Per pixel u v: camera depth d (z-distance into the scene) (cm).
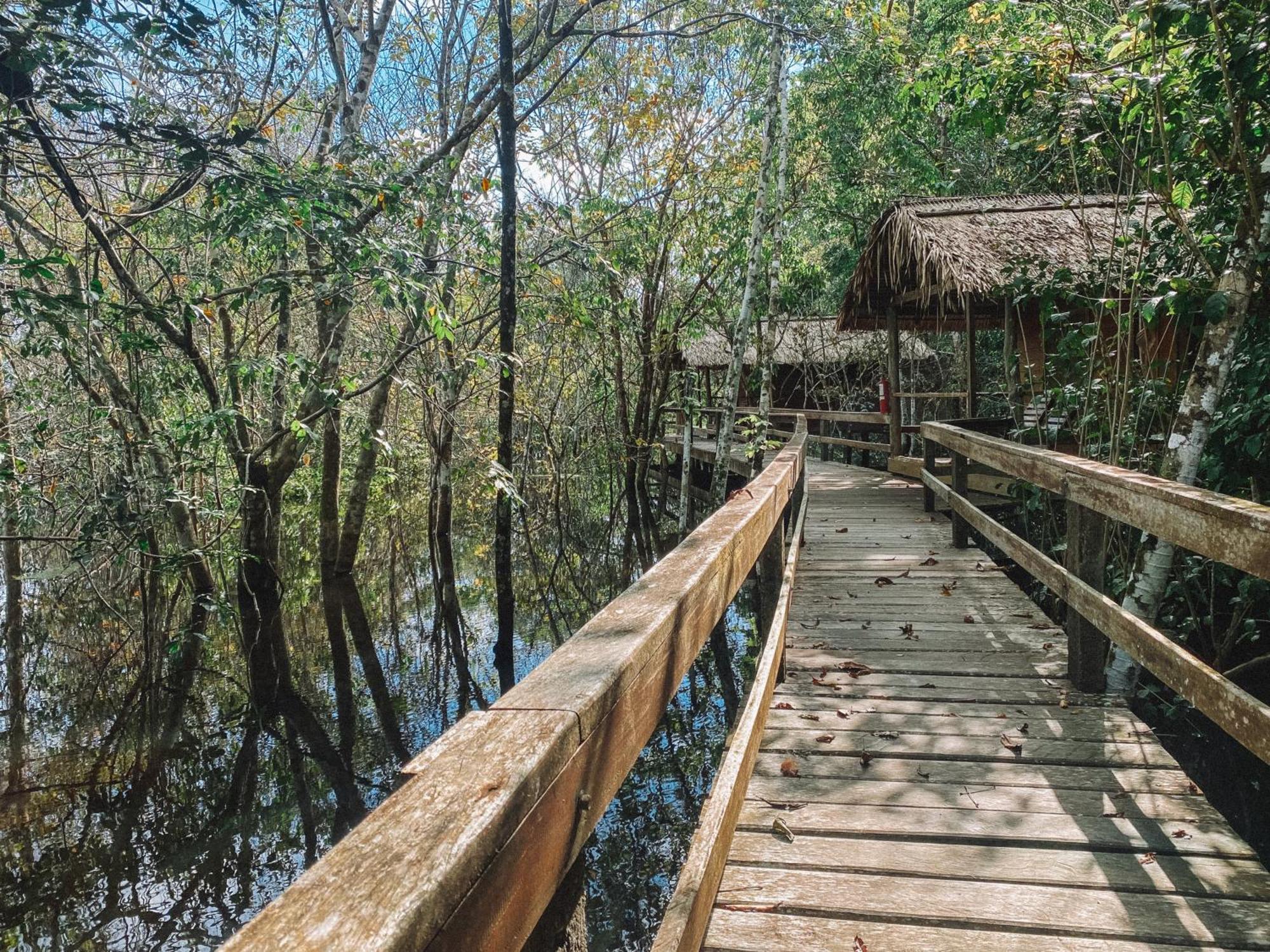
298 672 882
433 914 65
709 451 1745
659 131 1573
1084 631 425
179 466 886
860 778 341
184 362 899
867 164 1845
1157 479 334
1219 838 286
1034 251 890
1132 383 662
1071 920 243
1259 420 557
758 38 1478
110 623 1086
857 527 897
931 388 2084
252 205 625
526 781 88
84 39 553
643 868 478
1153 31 461
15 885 489
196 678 863
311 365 762
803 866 277
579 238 1231
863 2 1180
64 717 764
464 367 1140
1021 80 624
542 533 1788
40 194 898
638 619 162
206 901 471
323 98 991
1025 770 344
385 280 672
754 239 1308
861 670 462
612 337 1862
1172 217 526
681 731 665
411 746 683
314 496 1750
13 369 908
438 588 1256
